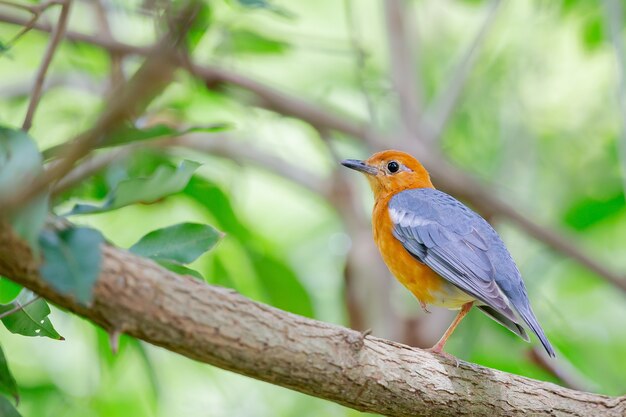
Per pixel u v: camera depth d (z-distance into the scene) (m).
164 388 13.99
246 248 12.58
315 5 18.30
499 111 17.11
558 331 15.19
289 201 17.84
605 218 16.73
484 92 17.19
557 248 14.90
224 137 15.40
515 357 14.33
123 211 13.88
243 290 13.48
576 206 16.69
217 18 13.37
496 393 8.31
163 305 6.47
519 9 17.09
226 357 6.84
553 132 17.27
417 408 8.00
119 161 11.01
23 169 5.53
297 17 8.86
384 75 17.06
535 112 17.02
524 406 8.41
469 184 15.26
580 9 16.41
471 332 13.82
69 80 14.98
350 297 15.08
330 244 16.39
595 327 16.75
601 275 14.84
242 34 13.56
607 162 17.03
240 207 14.30
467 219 10.73
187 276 6.73
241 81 14.61
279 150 18.02
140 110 6.41
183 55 6.91
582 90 17.30
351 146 17.44
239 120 15.77
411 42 16.52
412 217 10.83
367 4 18.53
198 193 12.14
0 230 5.66
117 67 12.40
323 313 16.47
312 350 7.19
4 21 12.23
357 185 16.83
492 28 16.72
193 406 14.16
